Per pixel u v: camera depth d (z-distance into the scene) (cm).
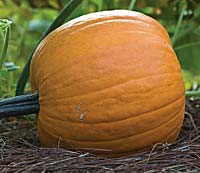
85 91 119
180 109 126
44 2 235
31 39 235
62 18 152
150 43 122
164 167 117
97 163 117
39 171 114
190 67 218
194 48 214
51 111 124
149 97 119
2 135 149
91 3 232
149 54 121
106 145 122
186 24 216
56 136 125
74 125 121
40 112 128
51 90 123
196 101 178
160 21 223
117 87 118
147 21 129
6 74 161
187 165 119
